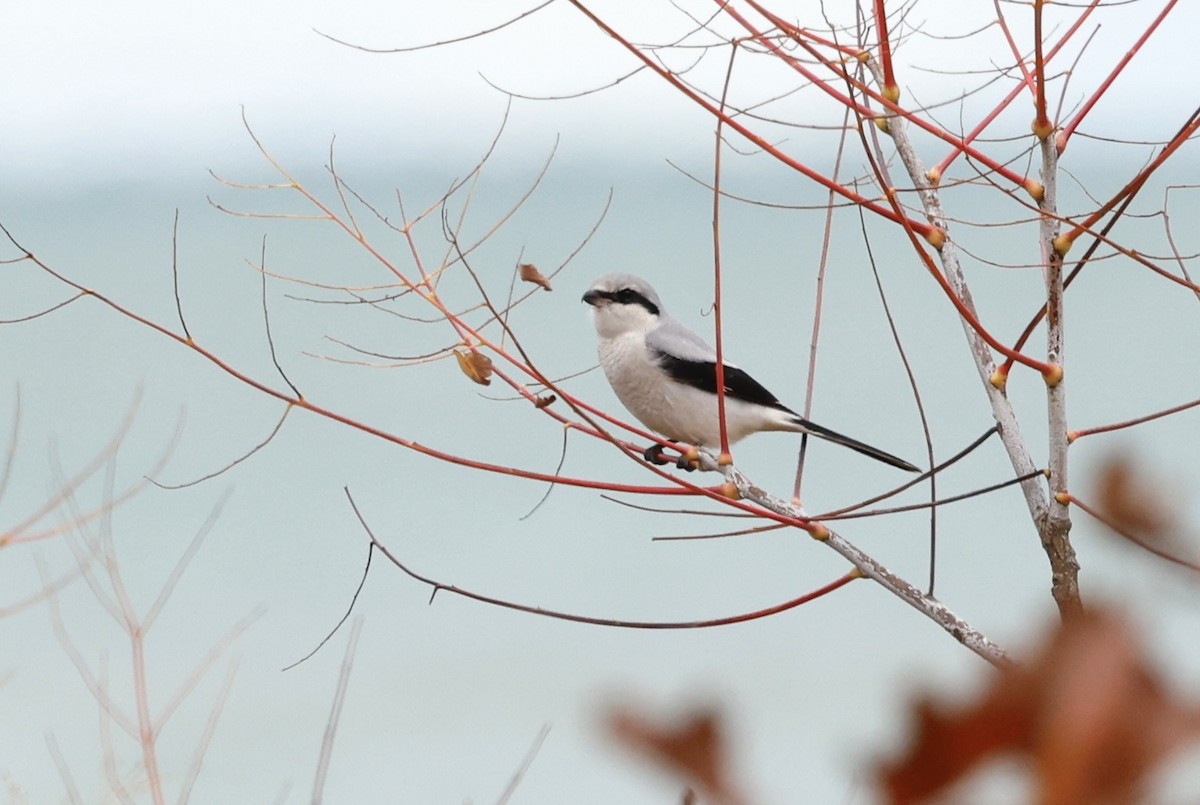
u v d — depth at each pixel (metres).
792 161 4.52
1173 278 4.37
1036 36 4.39
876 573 4.91
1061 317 4.61
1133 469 1.35
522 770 4.93
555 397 5.93
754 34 4.78
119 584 5.58
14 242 4.99
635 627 4.87
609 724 0.93
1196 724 0.82
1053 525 4.66
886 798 0.85
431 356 5.77
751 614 4.98
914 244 4.60
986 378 4.91
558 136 5.88
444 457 5.28
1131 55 4.75
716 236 4.98
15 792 6.05
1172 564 1.29
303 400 5.30
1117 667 0.84
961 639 4.78
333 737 4.44
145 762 5.43
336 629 4.73
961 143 4.61
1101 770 0.81
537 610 4.93
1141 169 4.53
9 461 5.04
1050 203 4.61
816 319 5.75
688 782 0.90
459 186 5.76
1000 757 0.83
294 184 5.65
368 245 5.65
